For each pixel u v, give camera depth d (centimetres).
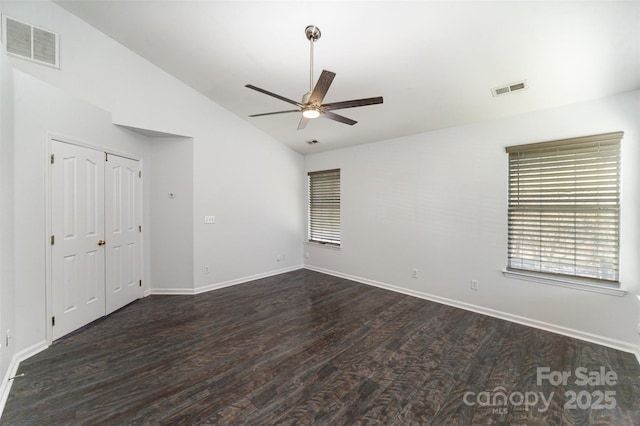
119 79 321
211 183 410
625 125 239
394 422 162
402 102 320
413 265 389
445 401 180
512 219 305
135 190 365
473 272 331
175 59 330
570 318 267
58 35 275
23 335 227
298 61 287
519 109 288
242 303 360
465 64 247
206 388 192
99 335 271
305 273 516
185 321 304
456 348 246
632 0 170
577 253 266
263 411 171
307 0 214
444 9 200
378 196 429
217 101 409
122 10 269
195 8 248
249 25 253
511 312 304
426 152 371
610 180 247
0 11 246
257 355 235
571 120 265
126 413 168
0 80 195
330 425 159
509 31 207
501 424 161
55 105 256
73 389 190
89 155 293
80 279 283
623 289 240
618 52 204
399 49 246
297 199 543
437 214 362
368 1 205
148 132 359
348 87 307
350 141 448
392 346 250
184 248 392
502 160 307
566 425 161
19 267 224
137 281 371
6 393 185
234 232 441
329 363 223
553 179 277
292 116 414
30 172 233
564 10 184
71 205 273
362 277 455
